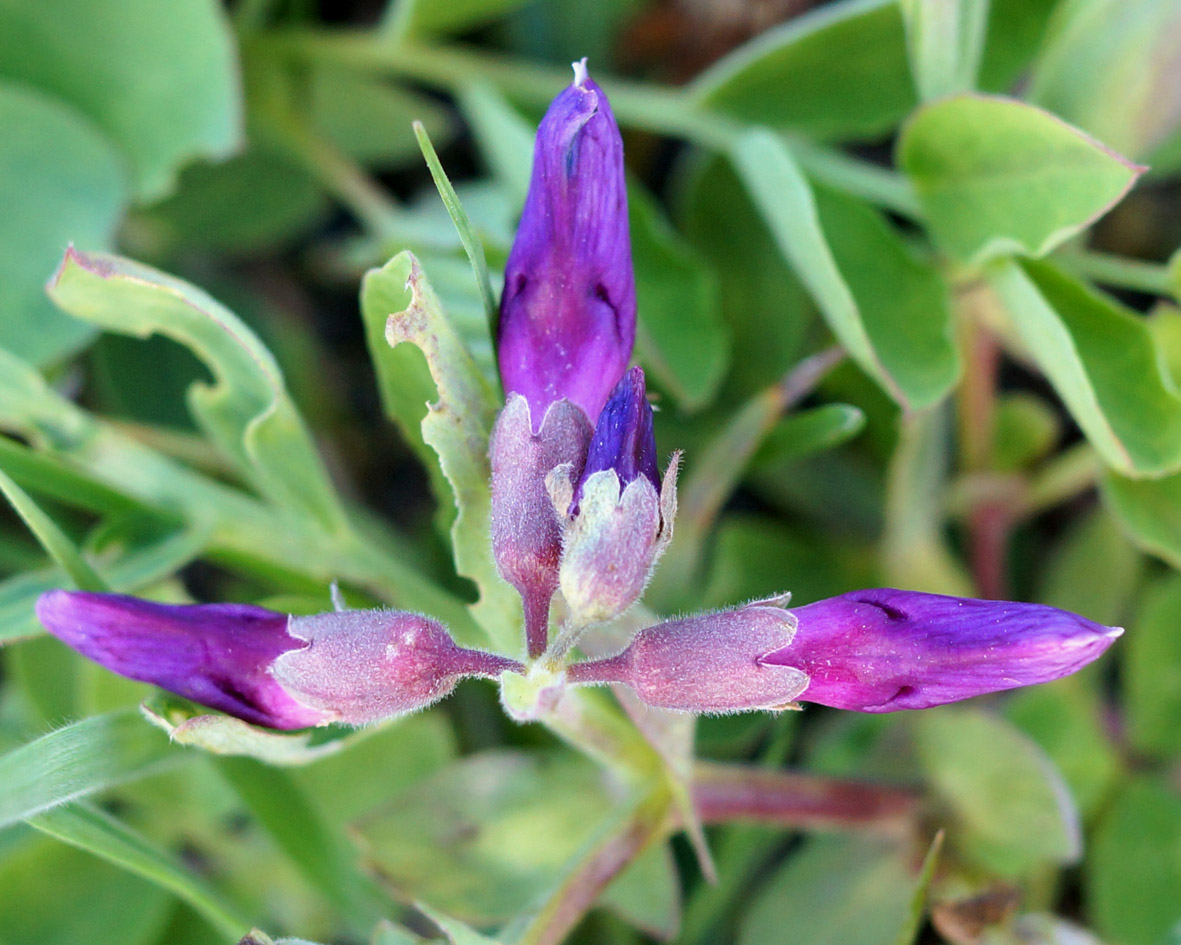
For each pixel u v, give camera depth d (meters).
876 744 0.14
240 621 0.12
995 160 0.14
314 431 0.17
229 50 0.15
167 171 0.15
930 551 0.16
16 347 0.15
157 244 0.17
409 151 0.18
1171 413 0.13
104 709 0.14
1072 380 0.13
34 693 0.15
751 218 0.16
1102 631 0.11
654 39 0.18
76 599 0.11
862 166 0.15
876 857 0.15
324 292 0.18
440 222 0.15
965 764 0.14
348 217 0.18
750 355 0.16
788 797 0.14
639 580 0.11
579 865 0.13
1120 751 0.16
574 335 0.12
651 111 0.16
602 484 0.11
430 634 0.12
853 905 0.15
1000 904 0.14
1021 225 0.14
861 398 0.16
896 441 0.16
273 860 0.15
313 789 0.15
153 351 0.16
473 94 0.16
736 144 0.15
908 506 0.15
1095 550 0.16
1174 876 0.15
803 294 0.16
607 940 0.15
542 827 0.14
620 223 0.12
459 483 0.12
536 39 0.17
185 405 0.16
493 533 0.12
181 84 0.15
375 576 0.14
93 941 0.15
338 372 0.18
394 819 0.14
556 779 0.14
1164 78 0.14
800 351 0.16
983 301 0.15
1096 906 0.15
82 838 0.12
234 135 0.15
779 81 0.15
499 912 0.14
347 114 0.17
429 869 0.14
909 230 0.16
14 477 0.13
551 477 0.11
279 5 0.17
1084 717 0.16
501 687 0.12
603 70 0.17
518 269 0.12
